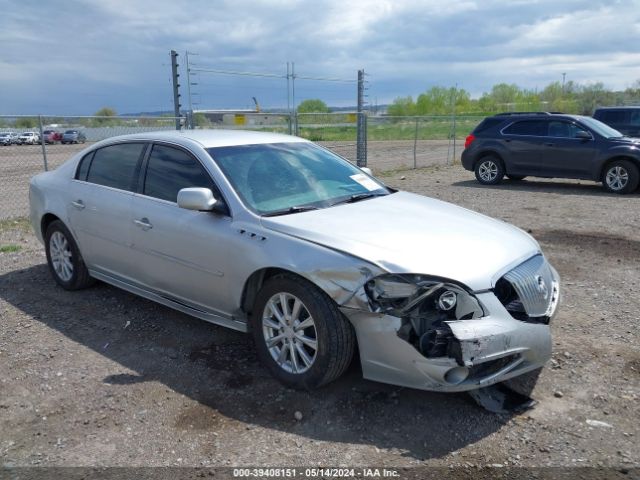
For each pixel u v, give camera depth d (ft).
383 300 10.82
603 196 38.88
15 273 20.94
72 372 13.34
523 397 11.93
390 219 13.07
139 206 15.34
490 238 12.57
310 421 11.19
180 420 11.33
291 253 11.93
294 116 47.09
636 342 14.48
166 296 15.31
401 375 10.86
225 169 14.12
